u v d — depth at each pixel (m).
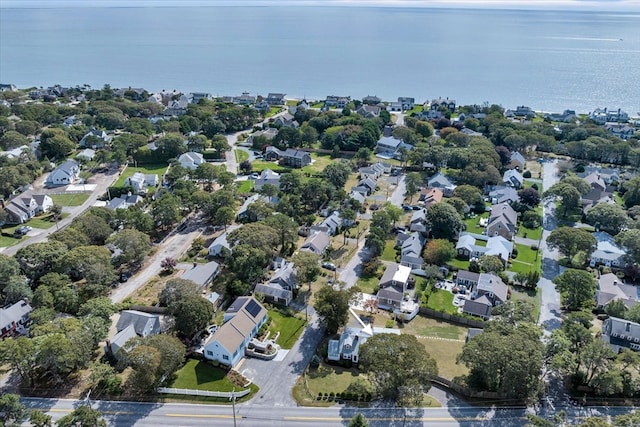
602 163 168.88
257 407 66.69
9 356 65.19
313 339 81.19
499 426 63.78
